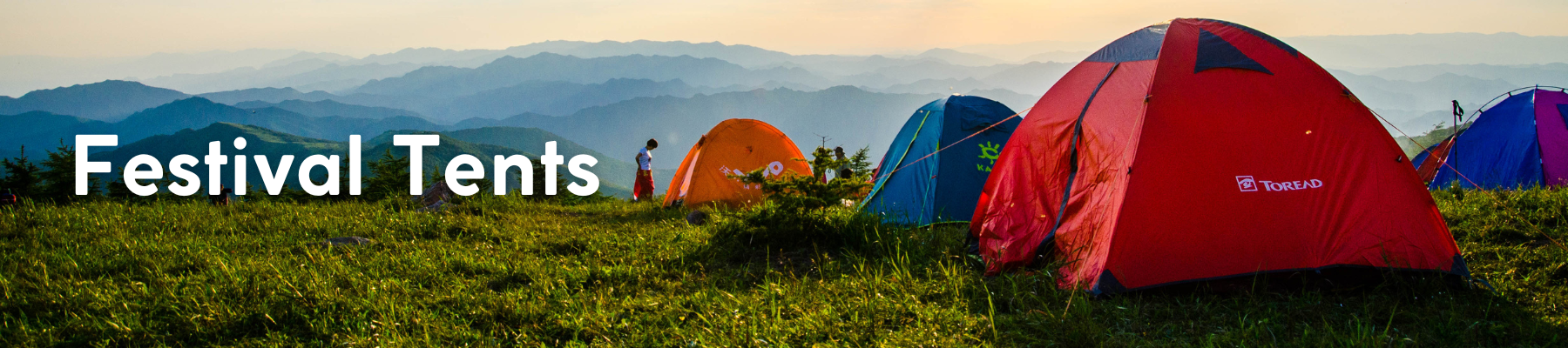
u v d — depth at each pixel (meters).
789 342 4.52
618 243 8.12
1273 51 6.23
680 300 5.55
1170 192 5.56
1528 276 5.43
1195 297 5.27
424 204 12.27
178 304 5.38
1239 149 5.71
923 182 10.37
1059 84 7.40
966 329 4.66
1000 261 6.45
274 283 5.82
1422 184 5.64
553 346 4.67
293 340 4.75
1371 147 5.70
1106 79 6.71
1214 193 5.58
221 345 4.75
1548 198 7.38
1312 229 5.50
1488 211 7.39
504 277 6.39
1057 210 6.54
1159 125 5.79
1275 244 5.45
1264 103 5.89
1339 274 5.40
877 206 10.60
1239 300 5.17
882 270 6.09
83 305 5.39
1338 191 5.61
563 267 6.65
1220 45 6.27
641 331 4.84
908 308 5.06
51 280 6.18
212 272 6.33
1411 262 5.36
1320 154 5.73
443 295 5.67
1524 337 4.34
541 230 9.52
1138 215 5.51
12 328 4.89
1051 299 5.25
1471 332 4.45
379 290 5.77
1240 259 5.41
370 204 12.27
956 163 10.17
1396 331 4.52
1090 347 4.33
